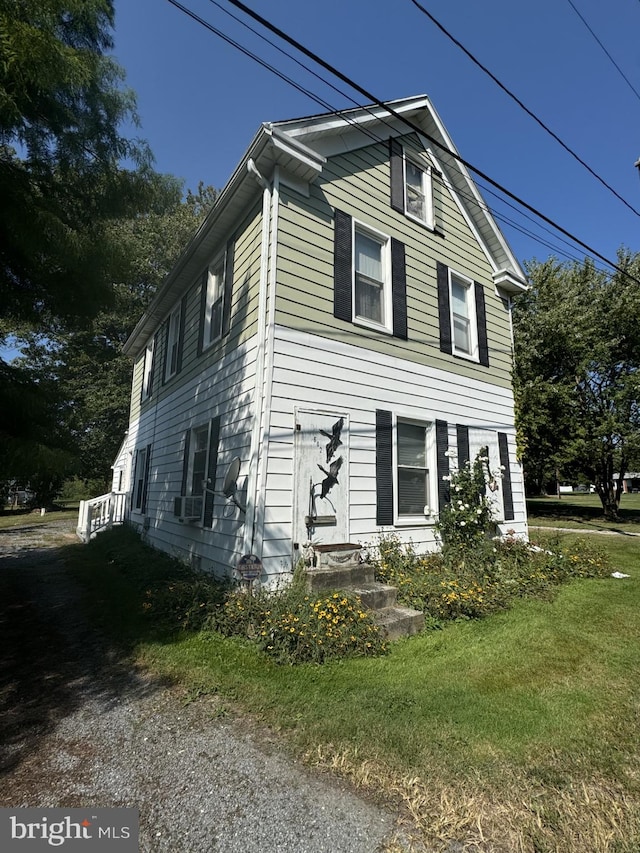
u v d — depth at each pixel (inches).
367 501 243.1
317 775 93.7
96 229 202.2
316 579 190.1
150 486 410.3
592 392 614.9
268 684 132.7
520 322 626.2
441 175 333.7
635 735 106.3
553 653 156.0
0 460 157.8
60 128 183.5
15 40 143.3
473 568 242.7
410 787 88.9
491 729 108.0
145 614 199.8
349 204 262.7
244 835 77.7
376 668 142.9
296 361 221.5
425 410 285.9
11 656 163.6
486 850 74.0
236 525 217.3
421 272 301.7
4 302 189.5
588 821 79.8
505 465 345.7
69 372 823.7
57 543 481.1
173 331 392.5
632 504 979.9
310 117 235.8
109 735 110.5
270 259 220.4
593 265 637.3
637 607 210.4
